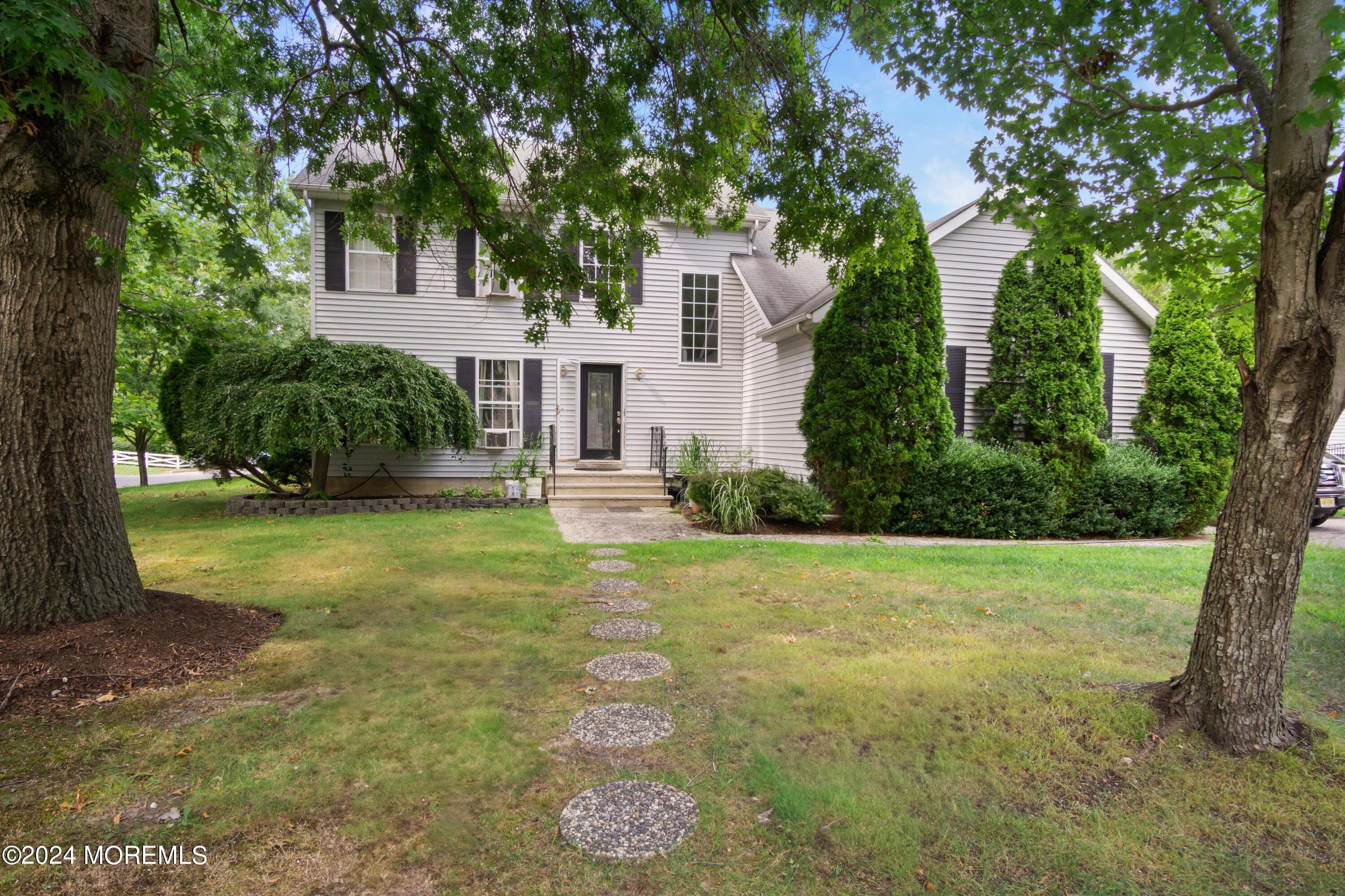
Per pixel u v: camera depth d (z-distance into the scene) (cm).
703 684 340
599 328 1277
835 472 895
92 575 357
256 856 199
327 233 1148
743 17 445
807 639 413
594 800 233
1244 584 267
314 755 261
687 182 547
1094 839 214
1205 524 928
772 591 543
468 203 564
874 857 203
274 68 515
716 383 1343
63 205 338
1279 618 264
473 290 1213
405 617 455
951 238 977
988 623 447
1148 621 452
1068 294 888
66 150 333
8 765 248
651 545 753
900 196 493
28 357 338
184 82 497
